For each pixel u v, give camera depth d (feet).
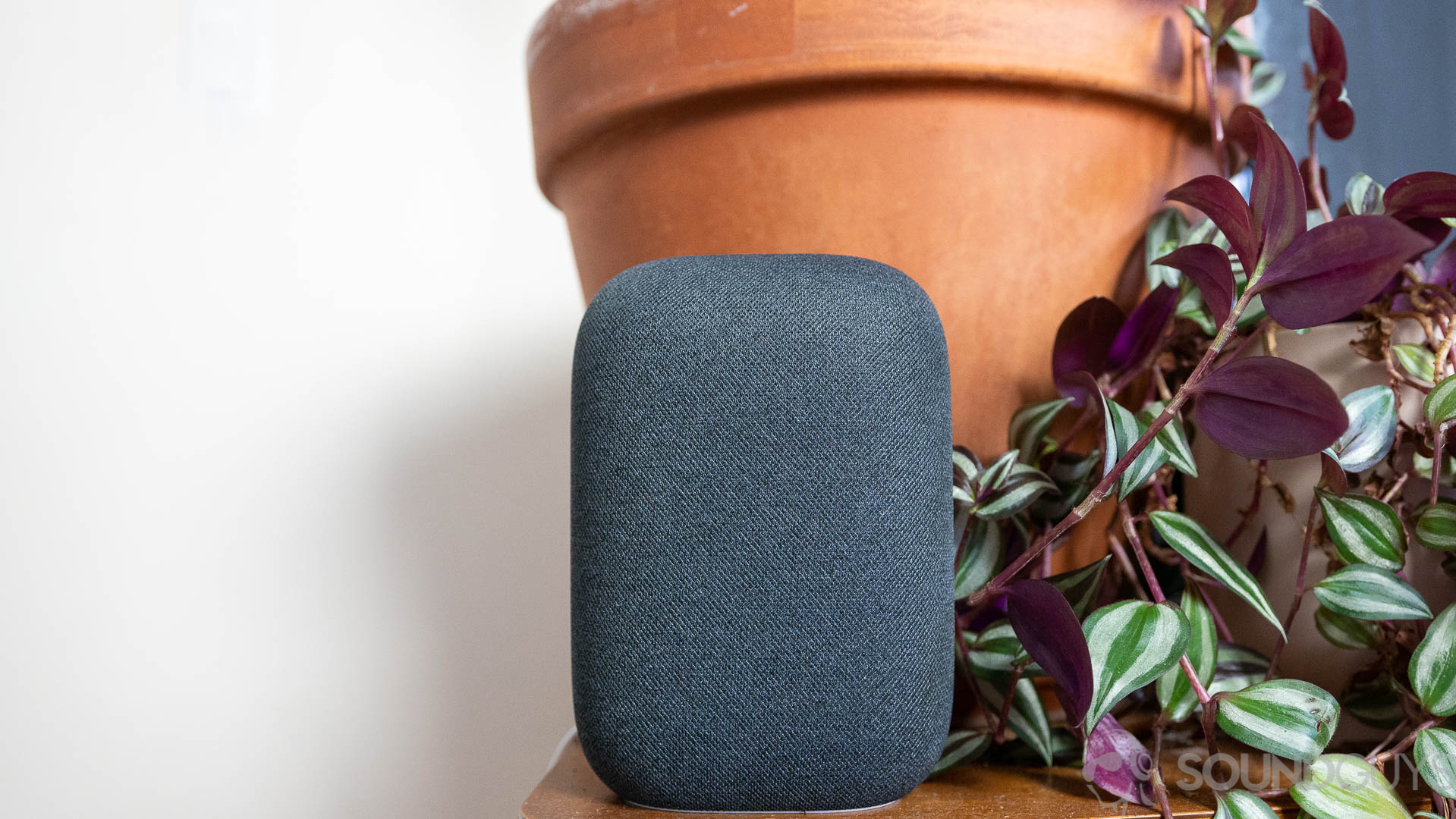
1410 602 2.01
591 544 2.01
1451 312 2.11
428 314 3.61
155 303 3.65
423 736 3.52
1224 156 2.31
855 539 1.97
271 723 3.54
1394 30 2.83
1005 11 2.17
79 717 3.57
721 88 2.23
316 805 3.52
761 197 2.27
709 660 1.98
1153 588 2.04
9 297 3.66
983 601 2.12
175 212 3.66
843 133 2.23
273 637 3.56
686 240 2.33
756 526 1.97
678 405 1.99
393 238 3.62
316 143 3.64
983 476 2.18
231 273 3.64
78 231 3.67
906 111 2.21
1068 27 2.19
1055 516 2.27
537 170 2.49
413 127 3.63
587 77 2.31
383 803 3.51
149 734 3.56
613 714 1.99
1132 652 1.98
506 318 3.61
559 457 3.57
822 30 2.18
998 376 2.31
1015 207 2.25
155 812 3.55
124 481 3.61
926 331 2.01
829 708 1.96
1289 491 2.24
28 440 3.63
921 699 1.98
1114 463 2.04
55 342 3.65
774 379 1.98
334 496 3.60
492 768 3.49
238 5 3.66
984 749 2.15
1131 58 2.23
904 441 1.99
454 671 3.53
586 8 2.31
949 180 2.23
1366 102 2.85
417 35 3.63
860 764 1.97
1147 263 2.33
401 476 3.59
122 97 3.67
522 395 3.59
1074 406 2.31
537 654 3.51
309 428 3.61
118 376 3.64
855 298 2.00
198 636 3.58
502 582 3.53
